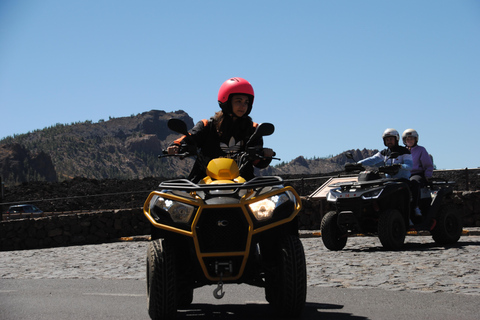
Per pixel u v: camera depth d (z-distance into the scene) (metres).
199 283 5.07
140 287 7.68
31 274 9.92
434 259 9.16
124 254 12.86
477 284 6.79
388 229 10.66
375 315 5.24
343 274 8.02
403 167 11.23
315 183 28.36
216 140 5.78
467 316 5.08
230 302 6.36
